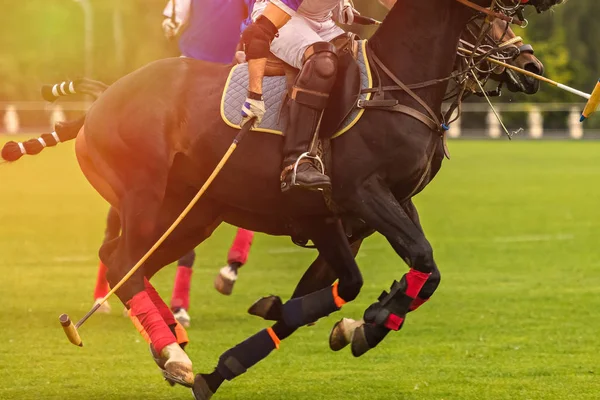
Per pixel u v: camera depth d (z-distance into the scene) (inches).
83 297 639.1
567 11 2701.8
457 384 436.8
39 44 2652.6
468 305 619.5
